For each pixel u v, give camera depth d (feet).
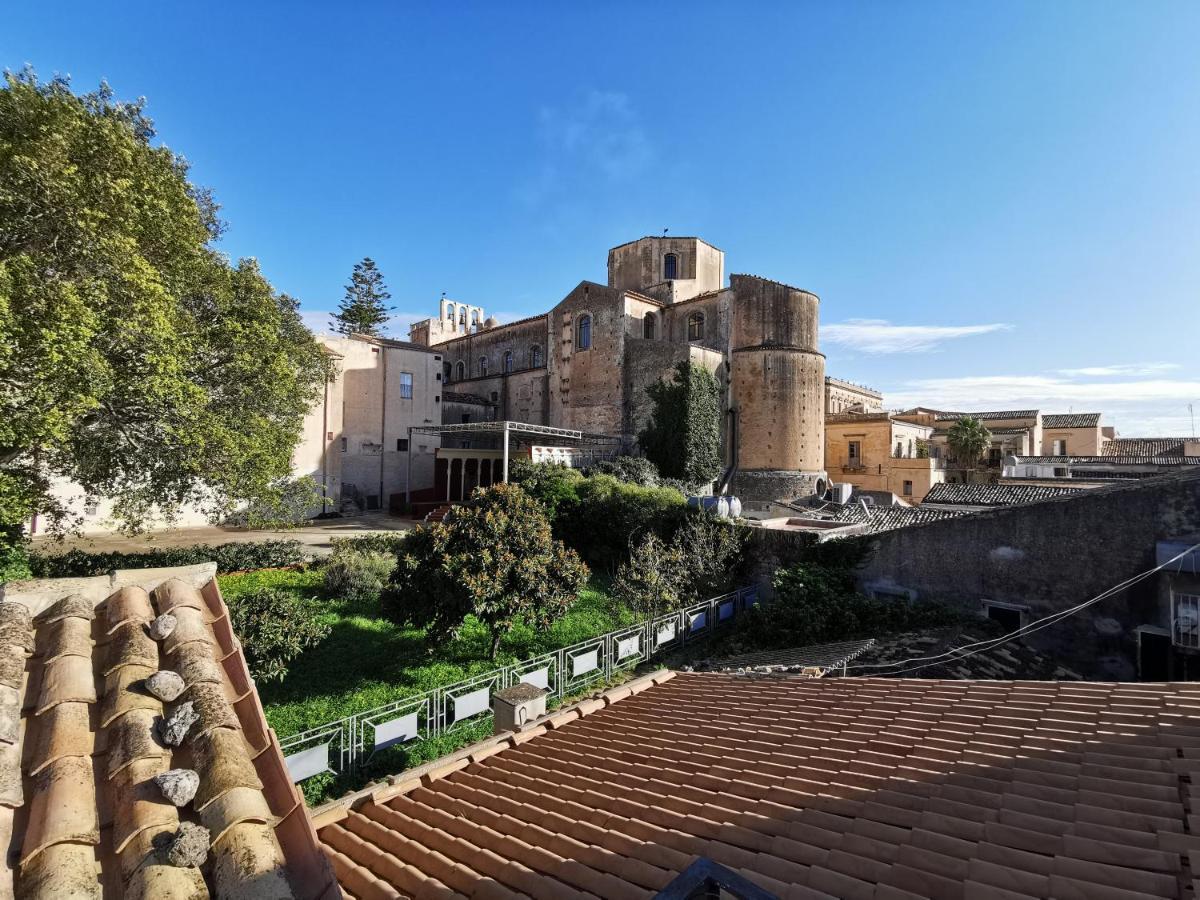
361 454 123.85
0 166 34.19
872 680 28.22
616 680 47.75
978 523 45.57
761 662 43.91
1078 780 16.07
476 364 165.27
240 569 71.31
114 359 41.22
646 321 129.49
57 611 14.20
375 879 14.88
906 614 46.29
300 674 45.55
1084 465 111.45
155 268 43.27
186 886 8.51
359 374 124.26
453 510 49.44
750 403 115.14
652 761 21.45
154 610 15.17
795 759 20.10
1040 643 41.78
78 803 9.49
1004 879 12.26
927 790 16.60
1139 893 11.39
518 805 18.53
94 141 37.86
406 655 49.57
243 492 56.29
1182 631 35.88
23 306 33.99
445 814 18.54
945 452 176.35
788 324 116.26
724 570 63.05
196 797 10.25
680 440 110.11
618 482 87.20
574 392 130.41
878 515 69.97
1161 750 17.19
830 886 12.58
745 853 14.24
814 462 115.96
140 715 11.47
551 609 47.16
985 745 19.15
